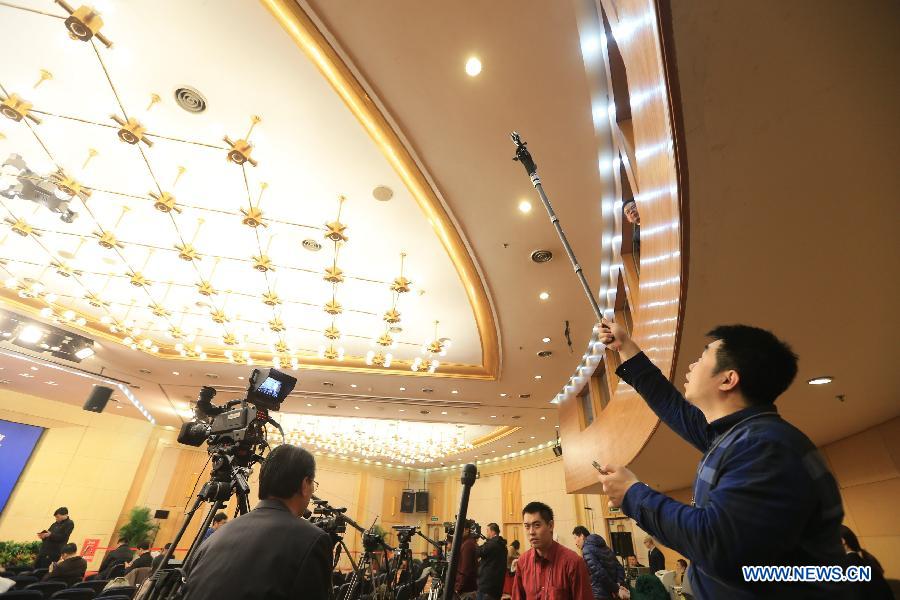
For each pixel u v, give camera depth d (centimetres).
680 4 135
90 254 760
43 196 556
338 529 345
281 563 142
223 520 536
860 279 225
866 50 139
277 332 885
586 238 601
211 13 403
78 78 477
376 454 2006
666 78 155
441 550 509
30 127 531
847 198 182
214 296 862
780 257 212
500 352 888
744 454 96
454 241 629
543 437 1557
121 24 421
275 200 617
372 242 683
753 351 116
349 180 573
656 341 324
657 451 491
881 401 401
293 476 170
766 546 81
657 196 252
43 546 816
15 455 1314
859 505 505
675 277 246
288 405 1337
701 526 87
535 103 446
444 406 1232
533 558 294
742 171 174
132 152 562
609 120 452
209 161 564
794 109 155
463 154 504
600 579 409
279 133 517
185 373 1134
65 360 1056
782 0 129
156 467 1614
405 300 824
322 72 436
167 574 173
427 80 432
